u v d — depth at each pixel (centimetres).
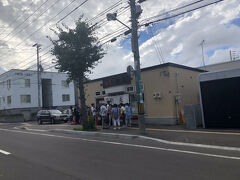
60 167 599
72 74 1423
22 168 604
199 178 475
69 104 4509
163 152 730
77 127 1644
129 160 643
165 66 1486
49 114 2431
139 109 1116
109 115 1481
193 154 686
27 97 3900
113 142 970
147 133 1104
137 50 1158
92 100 2059
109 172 539
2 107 4081
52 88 4269
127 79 1727
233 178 469
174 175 500
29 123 2877
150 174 512
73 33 1388
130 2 1152
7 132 1661
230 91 1155
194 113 1229
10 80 3797
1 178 522
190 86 1656
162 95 1502
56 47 1413
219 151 713
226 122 1162
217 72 1199
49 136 1284
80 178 504
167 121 1462
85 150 812
